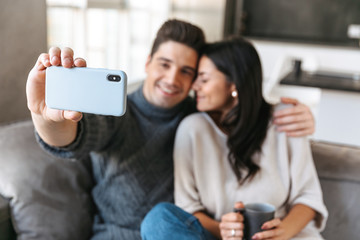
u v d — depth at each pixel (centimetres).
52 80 78
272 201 126
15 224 118
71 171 131
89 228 131
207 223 122
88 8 317
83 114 104
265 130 131
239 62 128
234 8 518
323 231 138
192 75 132
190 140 131
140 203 129
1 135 128
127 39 389
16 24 165
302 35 506
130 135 129
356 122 289
